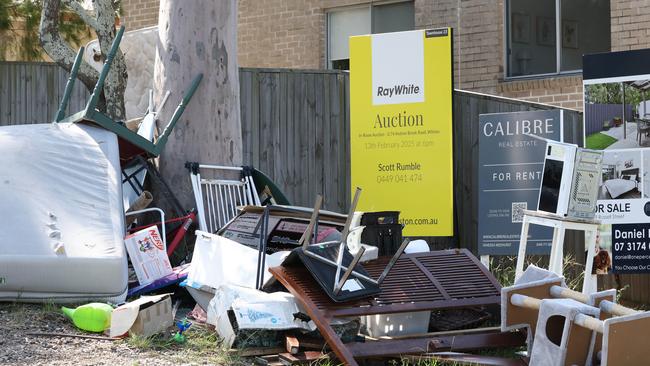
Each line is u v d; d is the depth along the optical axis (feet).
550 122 45.55
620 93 42.80
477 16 62.18
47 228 35.86
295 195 52.65
